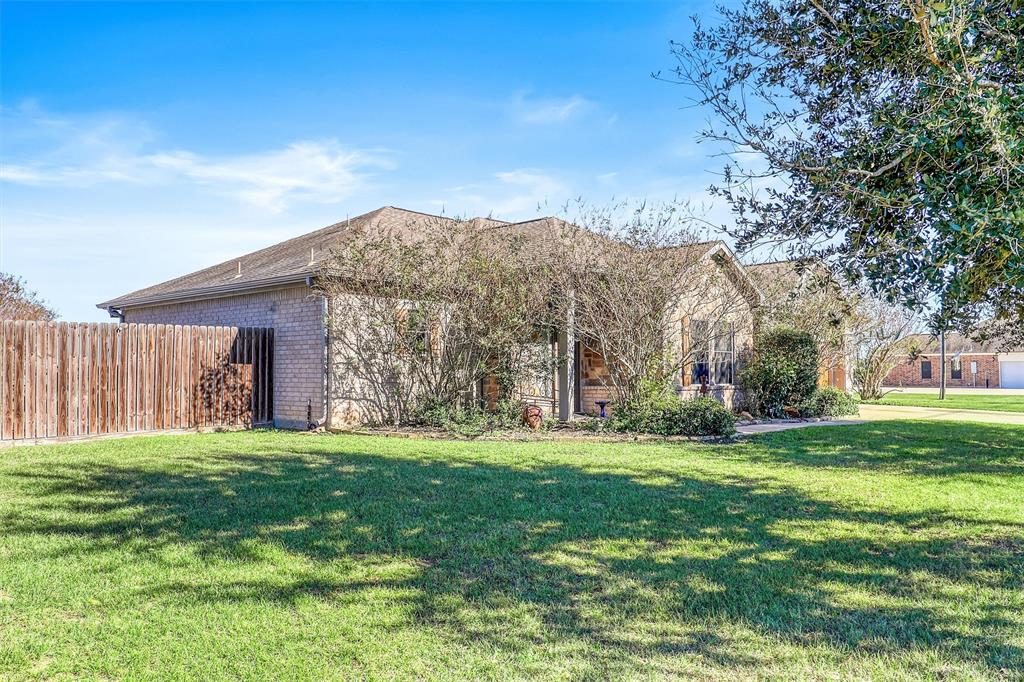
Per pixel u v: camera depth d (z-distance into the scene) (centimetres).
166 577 461
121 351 1336
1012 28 424
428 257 1364
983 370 4806
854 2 488
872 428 1402
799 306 1712
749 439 1206
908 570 477
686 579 457
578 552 518
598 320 1354
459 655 345
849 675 323
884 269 469
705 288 1365
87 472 862
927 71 454
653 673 325
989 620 388
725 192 551
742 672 327
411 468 881
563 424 1437
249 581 454
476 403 1445
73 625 382
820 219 501
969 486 770
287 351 1530
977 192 401
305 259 1616
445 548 528
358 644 357
